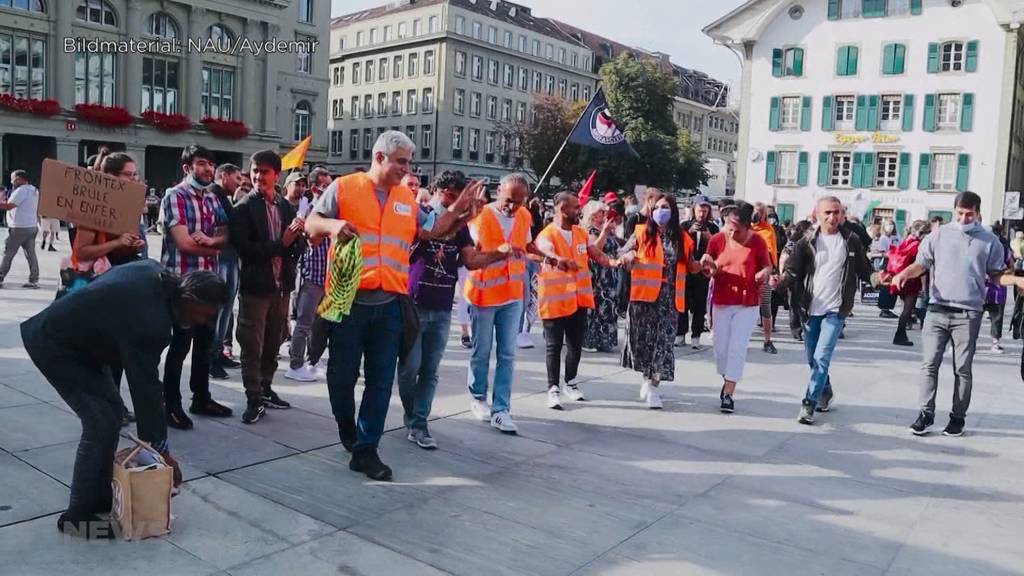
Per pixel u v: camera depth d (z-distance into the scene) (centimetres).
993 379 945
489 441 594
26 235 1299
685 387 816
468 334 982
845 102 3762
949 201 3569
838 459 594
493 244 610
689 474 543
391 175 494
